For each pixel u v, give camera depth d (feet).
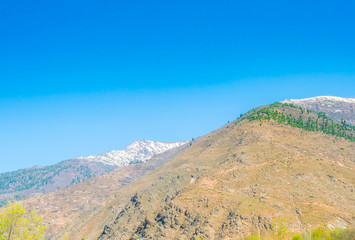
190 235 563.07
